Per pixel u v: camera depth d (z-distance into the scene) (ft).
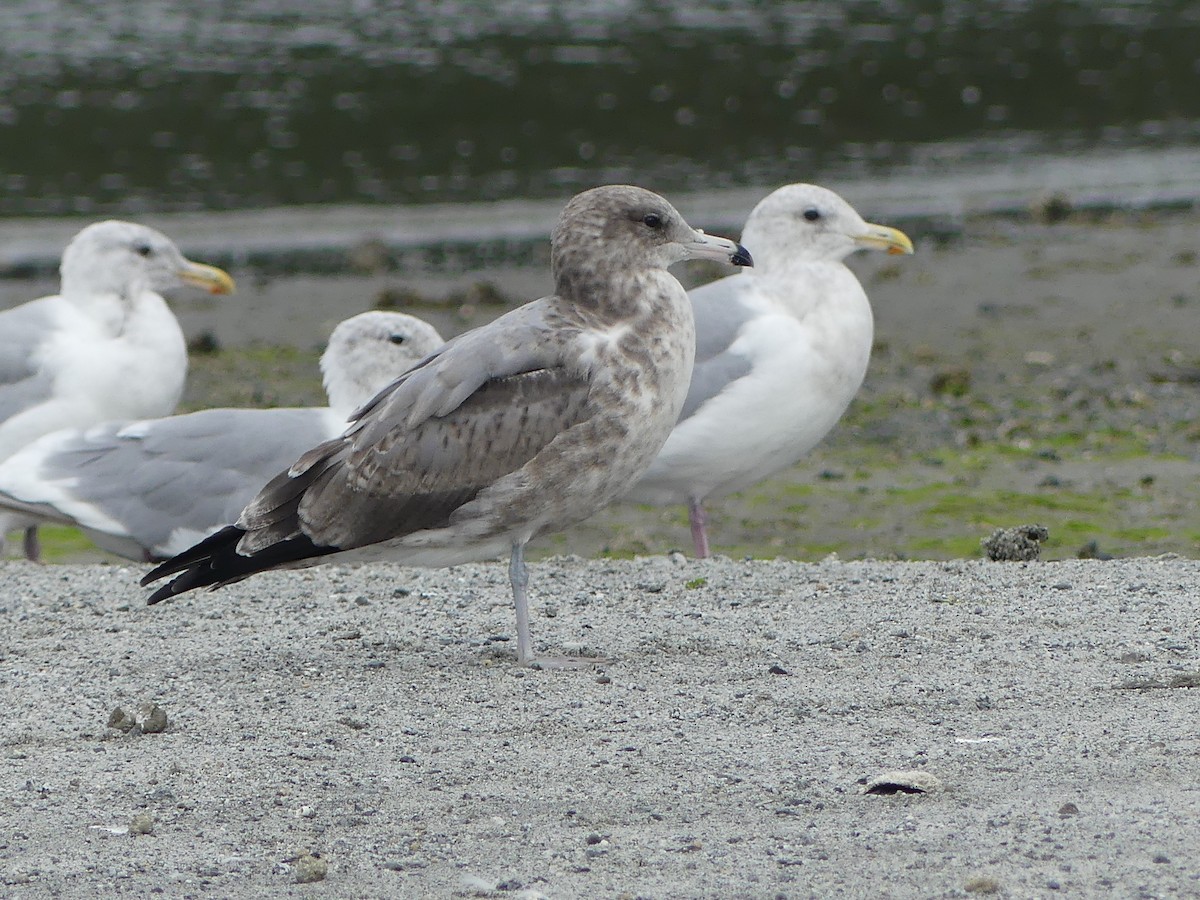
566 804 26.04
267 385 72.02
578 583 40.65
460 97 138.92
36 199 107.34
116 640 36.63
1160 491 56.54
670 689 31.68
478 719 30.27
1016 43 166.50
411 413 32.48
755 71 151.02
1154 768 26.35
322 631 36.81
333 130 127.75
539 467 32.37
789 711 30.09
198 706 31.60
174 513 46.01
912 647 33.99
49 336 52.29
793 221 49.55
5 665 34.76
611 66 151.53
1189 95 146.51
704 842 24.31
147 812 26.30
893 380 71.87
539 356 32.60
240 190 110.93
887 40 166.81
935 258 95.55
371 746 29.01
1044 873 22.66
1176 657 32.65
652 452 33.78
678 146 125.39
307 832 25.34
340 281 90.74
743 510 56.24
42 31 160.56
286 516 32.96
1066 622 35.55
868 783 26.18
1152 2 188.96
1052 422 65.67
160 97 136.05
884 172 118.93
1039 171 119.55
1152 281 88.48
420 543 33.19
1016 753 27.37
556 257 34.27
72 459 47.21
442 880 23.47
